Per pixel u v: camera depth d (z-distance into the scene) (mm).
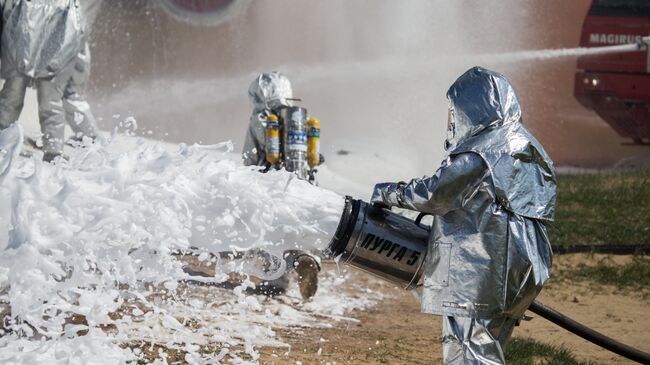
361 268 7539
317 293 12438
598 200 21062
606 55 31375
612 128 33625
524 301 6699
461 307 6598
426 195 6633
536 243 6742
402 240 7371
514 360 9234
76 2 15188
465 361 6609
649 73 30750
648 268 15266
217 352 8273
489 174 6566
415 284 7559
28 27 14484
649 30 30844
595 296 13656
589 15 31781
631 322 11945
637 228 18344
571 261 15992
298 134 10773
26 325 6461
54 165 6789
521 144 6688
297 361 8383
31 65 14523
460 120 6820
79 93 15734
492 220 6578
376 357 8969
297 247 7391
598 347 10586
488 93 6762
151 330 8648
